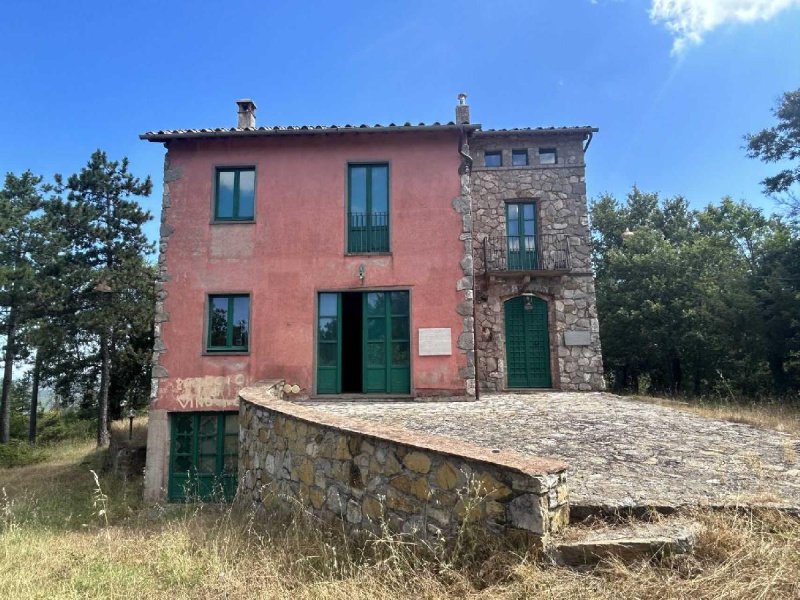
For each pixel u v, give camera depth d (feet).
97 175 69.56
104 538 19.63
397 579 11.32
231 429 35.19
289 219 37.22
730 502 12.82
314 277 36.65
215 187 37.88
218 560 14.23
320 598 11.18
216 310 36.73
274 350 35.78
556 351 47.80
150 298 70.90
